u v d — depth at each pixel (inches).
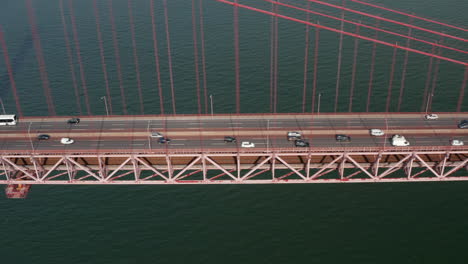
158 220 4375.0
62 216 4446.4
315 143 4350.4
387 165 4394.7
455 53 6929.1
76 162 4224.9
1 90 6392.7
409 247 4084.6
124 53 7150.6
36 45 7475.4
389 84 6289.4
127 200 4608.8
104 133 4594.0
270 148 4210.1
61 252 4079.7
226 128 4611.2
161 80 6486.2
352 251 4060.0
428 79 6373.0
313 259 3998.5
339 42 7249.0
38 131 4660.4
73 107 6008.9
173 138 4473.4
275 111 5816.9
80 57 7096.5
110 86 6402.6
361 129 4566.9
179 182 4215.1
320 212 4446.4
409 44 7165.4
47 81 6555.1
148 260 3993.6
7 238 4227.4
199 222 4350.4
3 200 4638.3
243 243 4141.2
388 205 4510.3
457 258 3973.9
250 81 6382.9
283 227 4296.3
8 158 4338.1
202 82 6407.5
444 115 4763.8
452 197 4581.7
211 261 3983.8
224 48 7165.4
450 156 4360.2
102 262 3986.2
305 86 6259.8
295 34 7504.9
